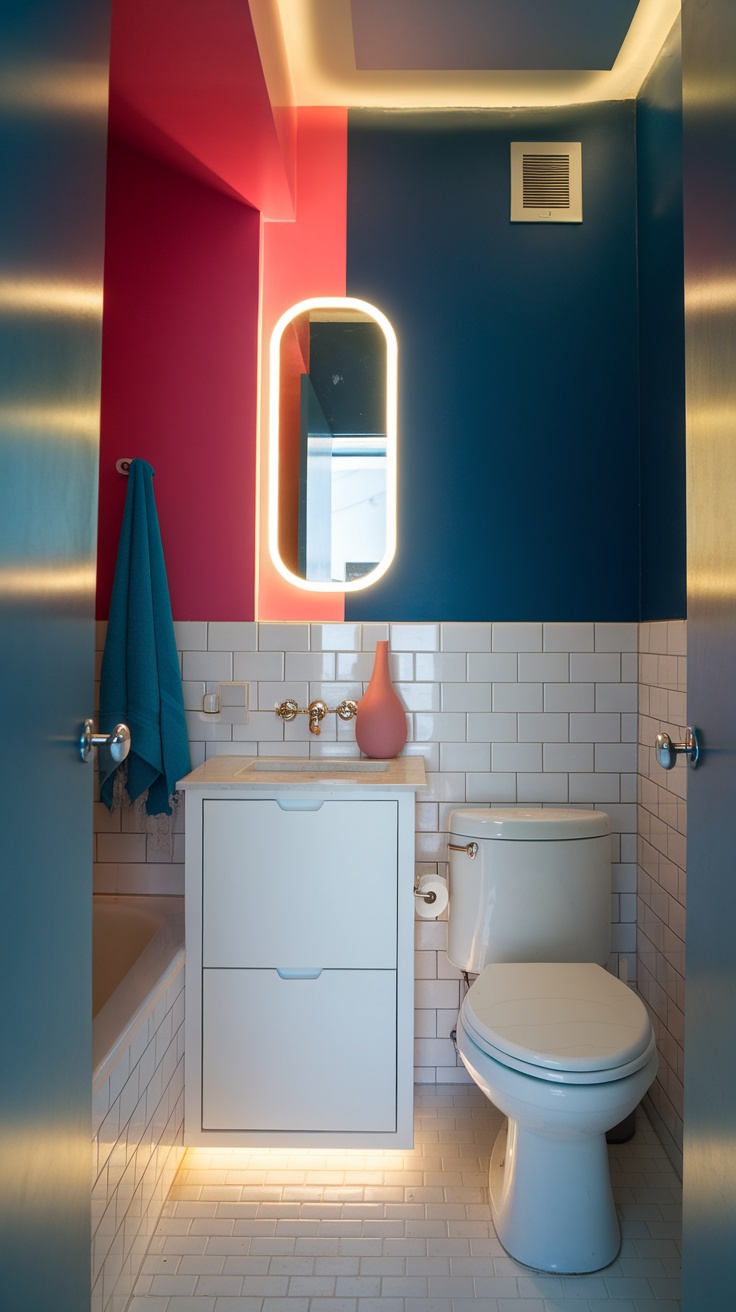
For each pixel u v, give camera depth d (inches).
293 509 105.5
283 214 104.7
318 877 86.5
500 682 104.3
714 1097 47.9
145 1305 68.5
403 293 105.2
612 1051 68.3
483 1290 70.6
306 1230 77.9
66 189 44.8
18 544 39.2
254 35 72.7
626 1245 76.0
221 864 86.7
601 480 104.6
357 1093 86.5
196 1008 86.9
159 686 99.1
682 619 86.8
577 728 104.1
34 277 40.4
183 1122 87.4
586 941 92.0
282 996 86.7
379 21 87.0
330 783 86.0
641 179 102.3
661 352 94.9
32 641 41.2
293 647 103.9
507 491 104.7
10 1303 38.4
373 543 105.1
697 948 51.0
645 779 100.0
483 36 89.8
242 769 95.0
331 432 105.5
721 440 47.1
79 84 46.6
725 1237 45.9
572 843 92.0
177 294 103.6
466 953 92.9
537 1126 70.3
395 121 105.4
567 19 86.8
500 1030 71.8
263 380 105.6
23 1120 40.3
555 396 104.7
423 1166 87.9
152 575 100.3
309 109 105.7
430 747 104.4
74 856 48.1
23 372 39.2
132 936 95.8
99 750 97.9
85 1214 49.6
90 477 50.1
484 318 104.9
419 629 104.3
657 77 95.1
